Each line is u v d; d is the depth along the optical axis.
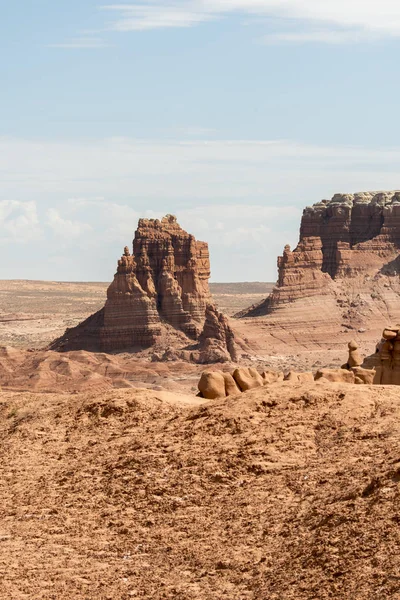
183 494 45.25
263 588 35.62
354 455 44.72
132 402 57.25
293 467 45.31
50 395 64.38
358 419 48.88
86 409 58.00
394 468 40.94
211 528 41.75
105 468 49.97
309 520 39.72
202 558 39.22
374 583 33.56
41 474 51.38
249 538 40.00
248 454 47.09
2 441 56.84
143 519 44.03
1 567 40.72
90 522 44.72
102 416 56.91
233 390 61.09
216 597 35.69
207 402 55.69
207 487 45.38
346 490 41.03
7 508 47.91
